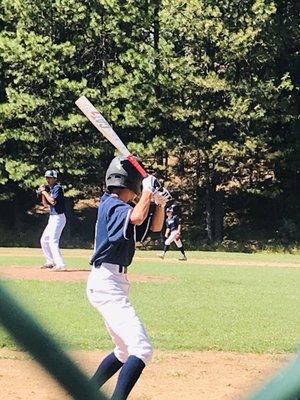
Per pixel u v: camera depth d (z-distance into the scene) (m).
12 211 56.75
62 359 5.28
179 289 21.84
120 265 8.66
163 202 8.53
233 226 56.91
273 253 49.16
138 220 8.36
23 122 50.28
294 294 21.67
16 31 50.25
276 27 50.22
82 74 50.97
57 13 49.62
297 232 54.34
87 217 56.81
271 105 49.91
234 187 55.16
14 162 48.91
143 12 49.84
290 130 53.38
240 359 12.38
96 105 48.75
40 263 29.47
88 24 49.53
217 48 50.41
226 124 50.62
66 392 5.42
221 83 49.34
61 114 48.97
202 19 49.34
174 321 16.05
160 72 49.38
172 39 50.72
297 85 55.31
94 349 12.31
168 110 49.72
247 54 49.97
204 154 51.06
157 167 52.09
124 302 8.67
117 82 49.31
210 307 18.30
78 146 49.34
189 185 54.84
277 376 5.17
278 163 53.44
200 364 11.89
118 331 8.58
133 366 8.36
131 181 8.70
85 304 17.66
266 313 17.61
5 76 51.06
